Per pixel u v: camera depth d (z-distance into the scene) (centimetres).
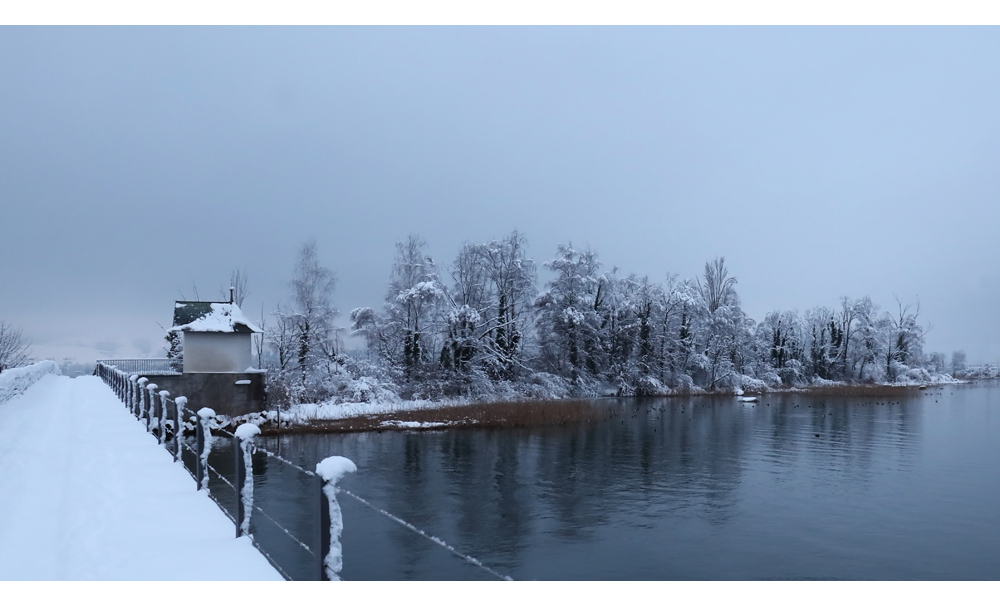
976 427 4931
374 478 3052
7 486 1055
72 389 3666
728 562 1912
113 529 826
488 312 6881
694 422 5159
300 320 5897
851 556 1984
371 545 2036
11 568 691
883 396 8250
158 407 1677
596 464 3412
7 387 2317
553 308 7231
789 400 7394
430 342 6391
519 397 6288
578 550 2017
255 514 2322
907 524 2327
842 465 3406
